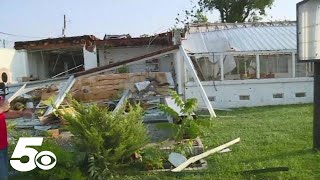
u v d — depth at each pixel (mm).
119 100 16547
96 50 25906
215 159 7695
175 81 18906
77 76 15438
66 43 25906
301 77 18250
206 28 21938
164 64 24422
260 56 18375
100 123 7168
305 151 7988
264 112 14945
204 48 18578
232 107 17891
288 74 18516
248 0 43562
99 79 18141
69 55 31141
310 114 13648
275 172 6660
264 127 11141
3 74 26109
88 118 7172
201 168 7230
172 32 23406
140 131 7512
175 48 15742
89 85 18000
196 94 17688
